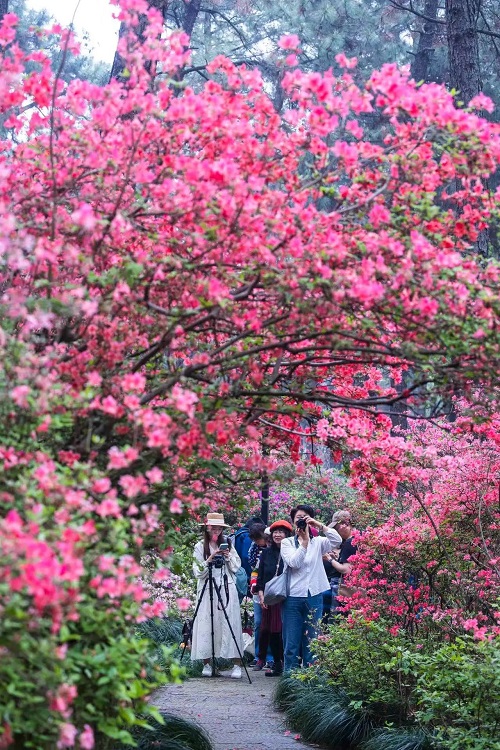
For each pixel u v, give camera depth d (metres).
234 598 16.67
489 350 6.98
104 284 6.73
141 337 7.68
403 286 6.93
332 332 7.38
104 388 7.08
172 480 7.68
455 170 7.60
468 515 12.44
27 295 7.21
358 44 34.25
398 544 12.51
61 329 7.08
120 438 7.36
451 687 9.11
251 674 17.02
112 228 6.96
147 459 7.26
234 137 7.48
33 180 7.92
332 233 6.88
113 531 5.78
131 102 7.39
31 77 7.71
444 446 12.50
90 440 7.10
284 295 7.07
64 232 7.27
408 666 10.16
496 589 11.77
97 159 7.29
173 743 9.53
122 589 5.51
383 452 9.52
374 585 12.78
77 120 7.99
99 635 5.80
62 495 5.62
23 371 6.01
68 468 5.99
